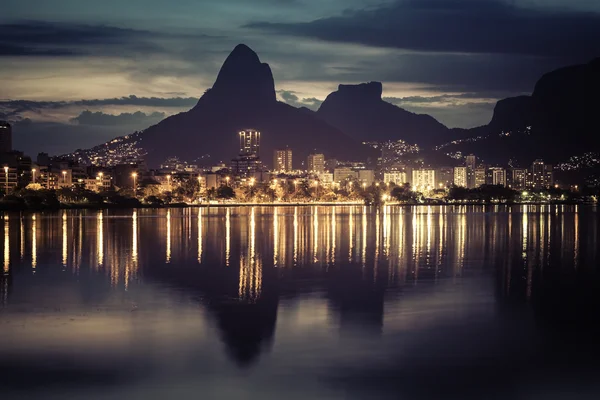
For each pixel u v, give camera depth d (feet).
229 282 274.77
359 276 294.66
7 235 515.91
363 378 153.17
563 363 164.14
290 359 165.27
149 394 143.43
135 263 337.93
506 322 202.80
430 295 246.68
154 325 196.03
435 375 155.43
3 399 140.56
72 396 142.20
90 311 214.48
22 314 209.67
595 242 484.33
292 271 310.65
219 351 171.01
